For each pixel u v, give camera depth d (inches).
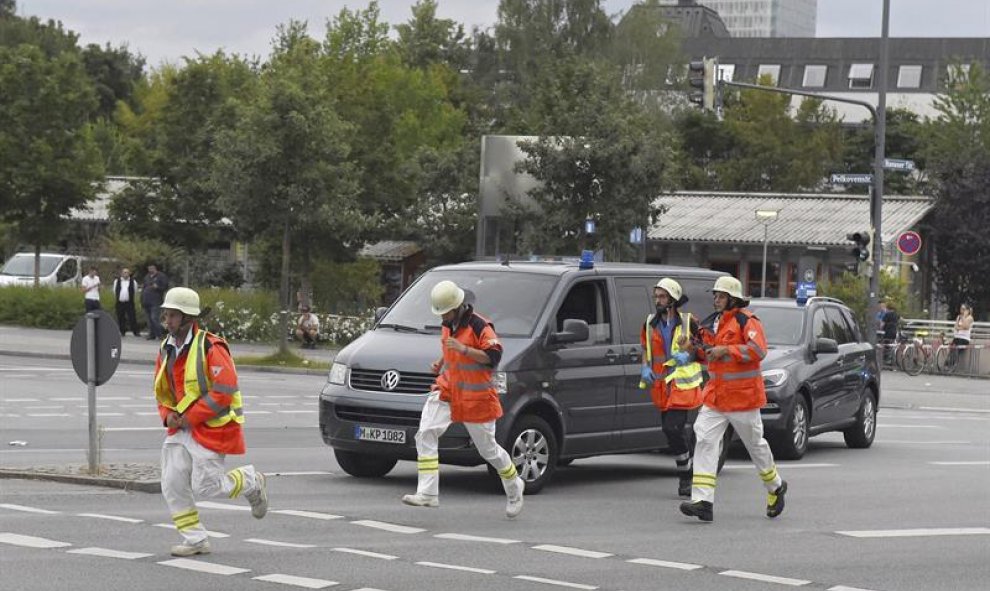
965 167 6063.0
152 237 5295.3
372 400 1429.6
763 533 1226.0
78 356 1418.6
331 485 1446.9
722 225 5999.0
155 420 2134.6
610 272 1589.6
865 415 2145.7
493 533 1172.5
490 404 1266.0
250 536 1109.7
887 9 3831.2
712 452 1289.4
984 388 4055.1
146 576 936.3
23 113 4719.5
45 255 5265.8
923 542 1199.6
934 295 6161.4
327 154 3518.7
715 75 3531.0
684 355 1453.0
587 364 1513.3
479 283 1545.3
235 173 3484.3
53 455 1659.7
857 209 6117.1
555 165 4114.2
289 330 4286.4
